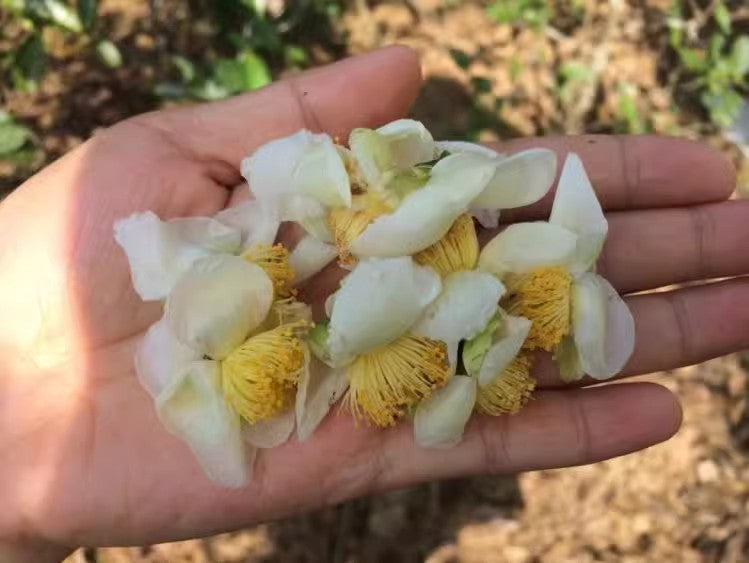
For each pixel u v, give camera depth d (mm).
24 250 150
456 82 267
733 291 155
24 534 144
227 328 129
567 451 148
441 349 129
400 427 143
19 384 146
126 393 145
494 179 131
